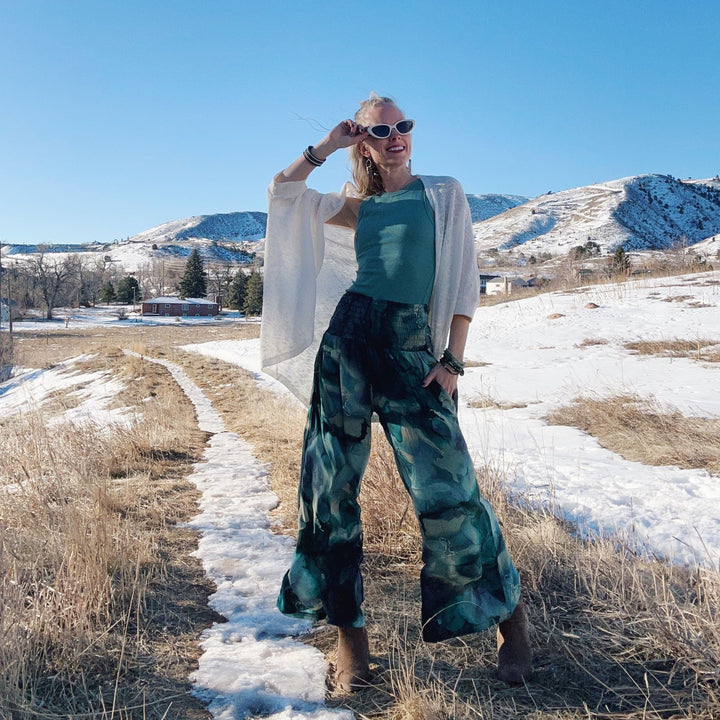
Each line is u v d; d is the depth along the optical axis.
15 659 2.53
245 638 3.13
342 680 2.60
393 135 2.68
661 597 3.11
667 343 15.75
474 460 6.69
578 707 2.39
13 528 4.45
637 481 5.83
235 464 7.69
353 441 2.61
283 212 2.87
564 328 19.38
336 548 2.62
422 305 2.63
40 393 26.70
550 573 3.48
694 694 2.40
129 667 2.78
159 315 112.00
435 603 2.53
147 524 5.00
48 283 109.56
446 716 2.34
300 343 2.89
